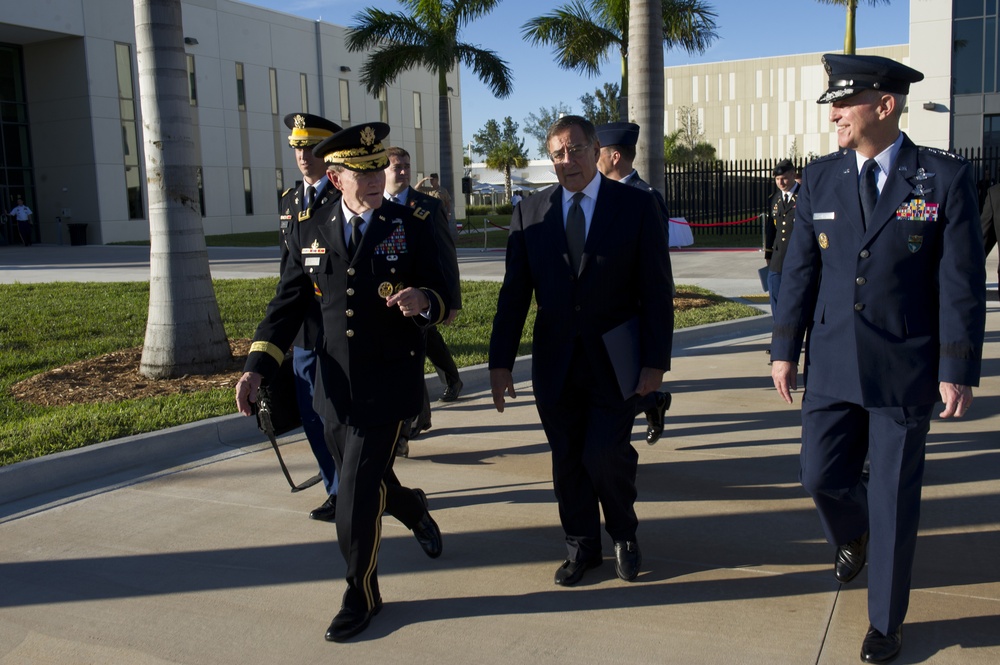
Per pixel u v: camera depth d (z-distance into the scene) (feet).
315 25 131.95
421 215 11.72
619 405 11.85
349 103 136.98
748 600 11.94
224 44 118.01
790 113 208.64
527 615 11.72
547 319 12.05
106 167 105.60
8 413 21.72
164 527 15.12
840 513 11.34
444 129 84.89
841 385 10.34
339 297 11.39
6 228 105.91
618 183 12.05
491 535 14.51
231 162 120.37
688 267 57.67
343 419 11.32
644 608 11.81
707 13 67.46
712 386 25.00
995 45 89.76
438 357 22.45
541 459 18.52
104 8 104.12
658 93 35.78
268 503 16.20
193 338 25.20
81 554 14.05
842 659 10.35
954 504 15.21
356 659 10.74
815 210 10.64
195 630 11.57
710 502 15.78
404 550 14.01
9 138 106.11
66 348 29.50
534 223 12.25
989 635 10.71
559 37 77.77
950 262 9.66
